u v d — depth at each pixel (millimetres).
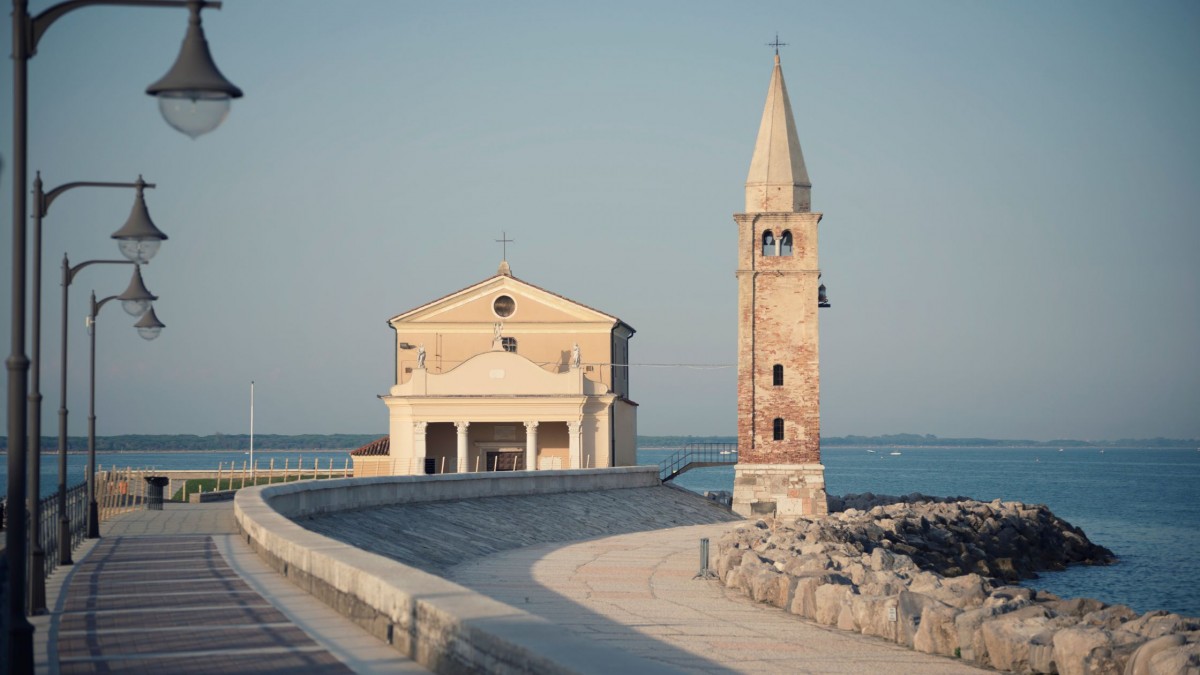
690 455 89375
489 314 89000
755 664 28250
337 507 47281
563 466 86062
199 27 14828
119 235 20969
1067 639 27391
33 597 22891
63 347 32000
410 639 19094
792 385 80188
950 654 29906
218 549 34812
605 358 88438
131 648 19688
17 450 15766
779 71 83500
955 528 72750
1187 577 68062
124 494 60875
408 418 84250
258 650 19578
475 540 52656
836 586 35000
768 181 81562
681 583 43188
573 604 37438
